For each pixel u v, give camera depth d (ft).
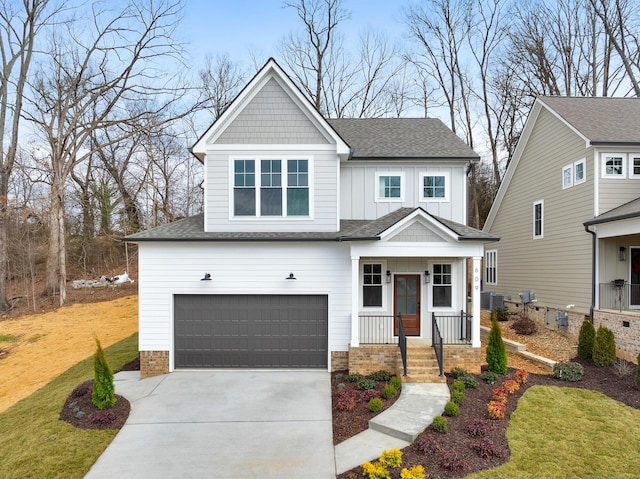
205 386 34.12
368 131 50.88
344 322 38.17
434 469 20.84
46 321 65.51
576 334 47.44
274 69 39.63
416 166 43.45
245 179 39.93
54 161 78.23
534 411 27.71
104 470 21.89
